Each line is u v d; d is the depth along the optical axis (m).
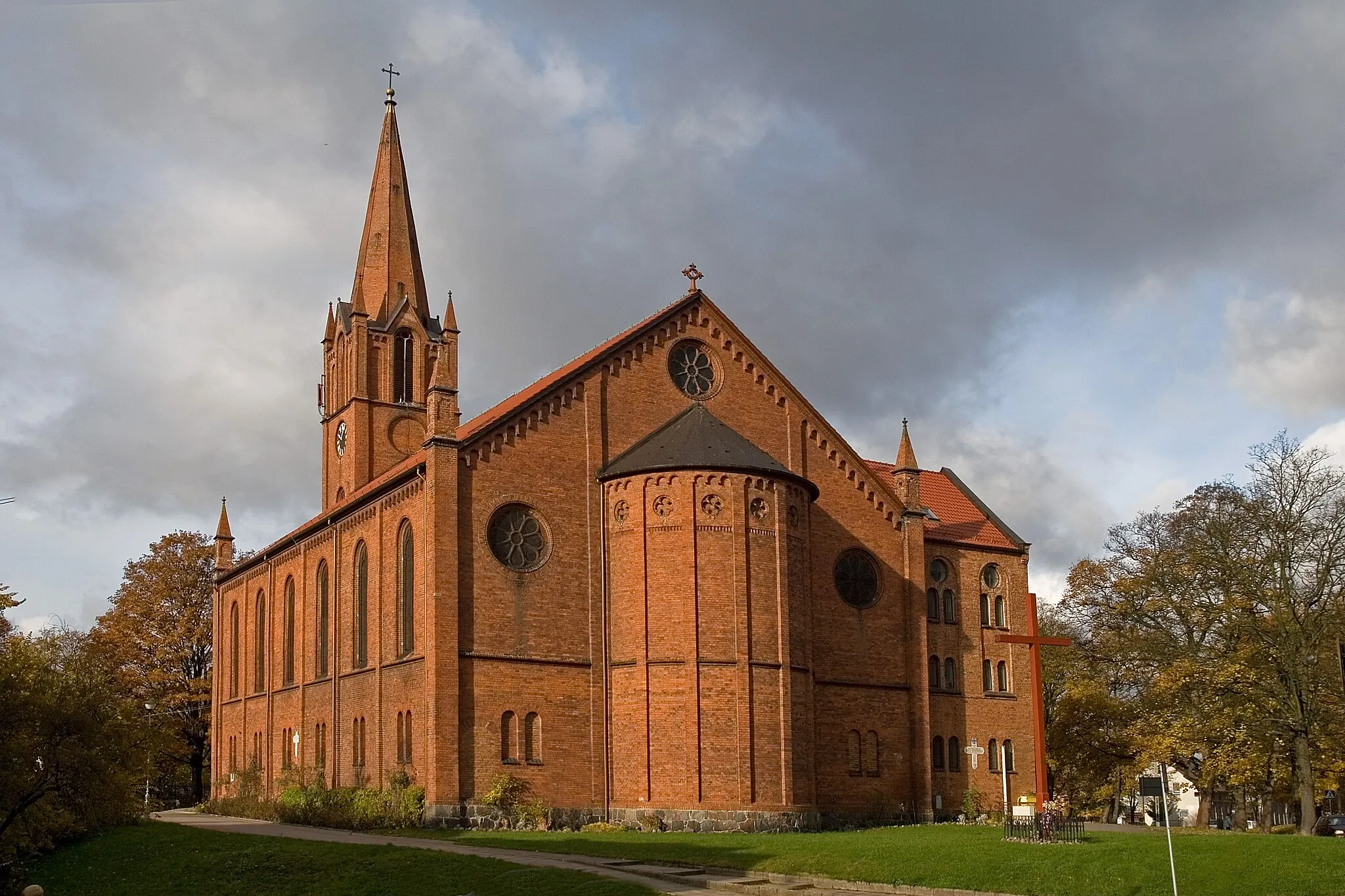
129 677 85.44
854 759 58.16
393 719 53.00
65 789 42.44
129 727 43.78
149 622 88.06
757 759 49.47
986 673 65.38
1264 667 56.78
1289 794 63.97
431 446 50.12
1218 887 28.59
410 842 42.19
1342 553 54.88
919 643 61.19
